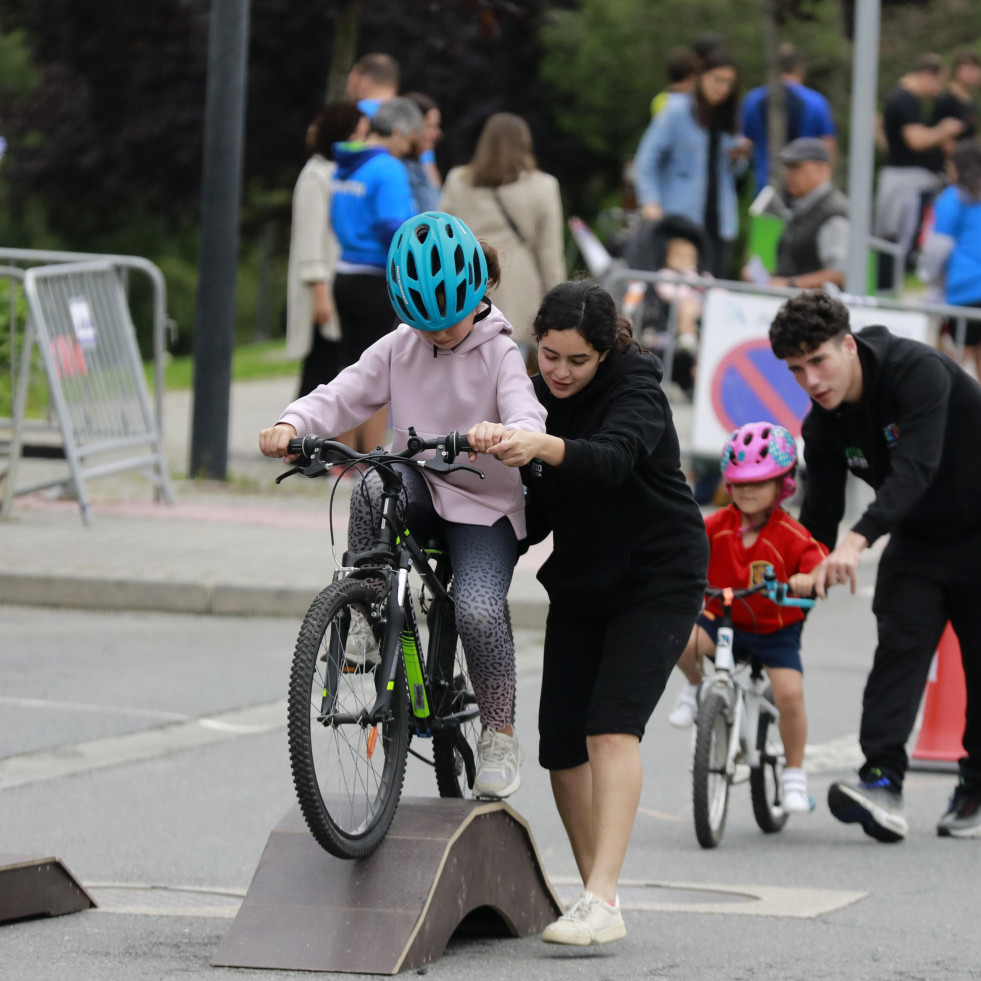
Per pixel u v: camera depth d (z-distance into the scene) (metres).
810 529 21.39
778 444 21.39
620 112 111.31
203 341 44.09
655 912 17.08
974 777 21.41
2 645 30.09
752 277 47.06
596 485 14.71
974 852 20.45
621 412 15.13
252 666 28.91
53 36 106.88
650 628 15.52
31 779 22.55
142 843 19.86
